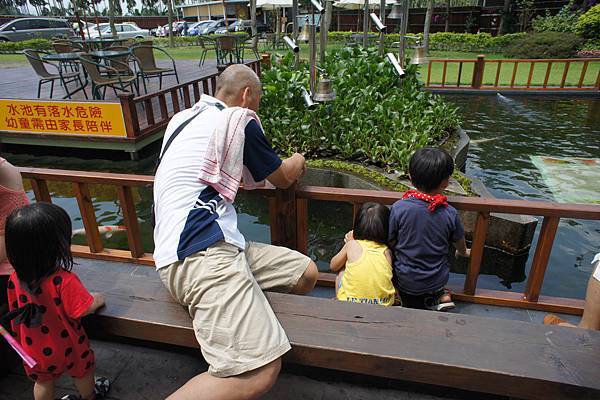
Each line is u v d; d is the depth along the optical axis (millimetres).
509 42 17531
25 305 1370
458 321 1387
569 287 3381
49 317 1393
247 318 1215
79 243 4230
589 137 7500
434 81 12133
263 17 28609
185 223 1333
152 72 8195
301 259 1667
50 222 1294
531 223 3514
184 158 1412
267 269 1646
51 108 6113
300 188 2100
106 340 2031
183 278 1311
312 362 1340
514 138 7527
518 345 1283
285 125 5020
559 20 16906
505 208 1956
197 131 1446
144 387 1771
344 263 2158
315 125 5000
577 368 1200
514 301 2229
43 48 18328
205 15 35562
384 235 2059
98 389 1702
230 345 1180
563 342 1291
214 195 1396
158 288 1627
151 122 6410
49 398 1538
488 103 10000
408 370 1268
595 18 15422
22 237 1275
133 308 1516
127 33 22234
